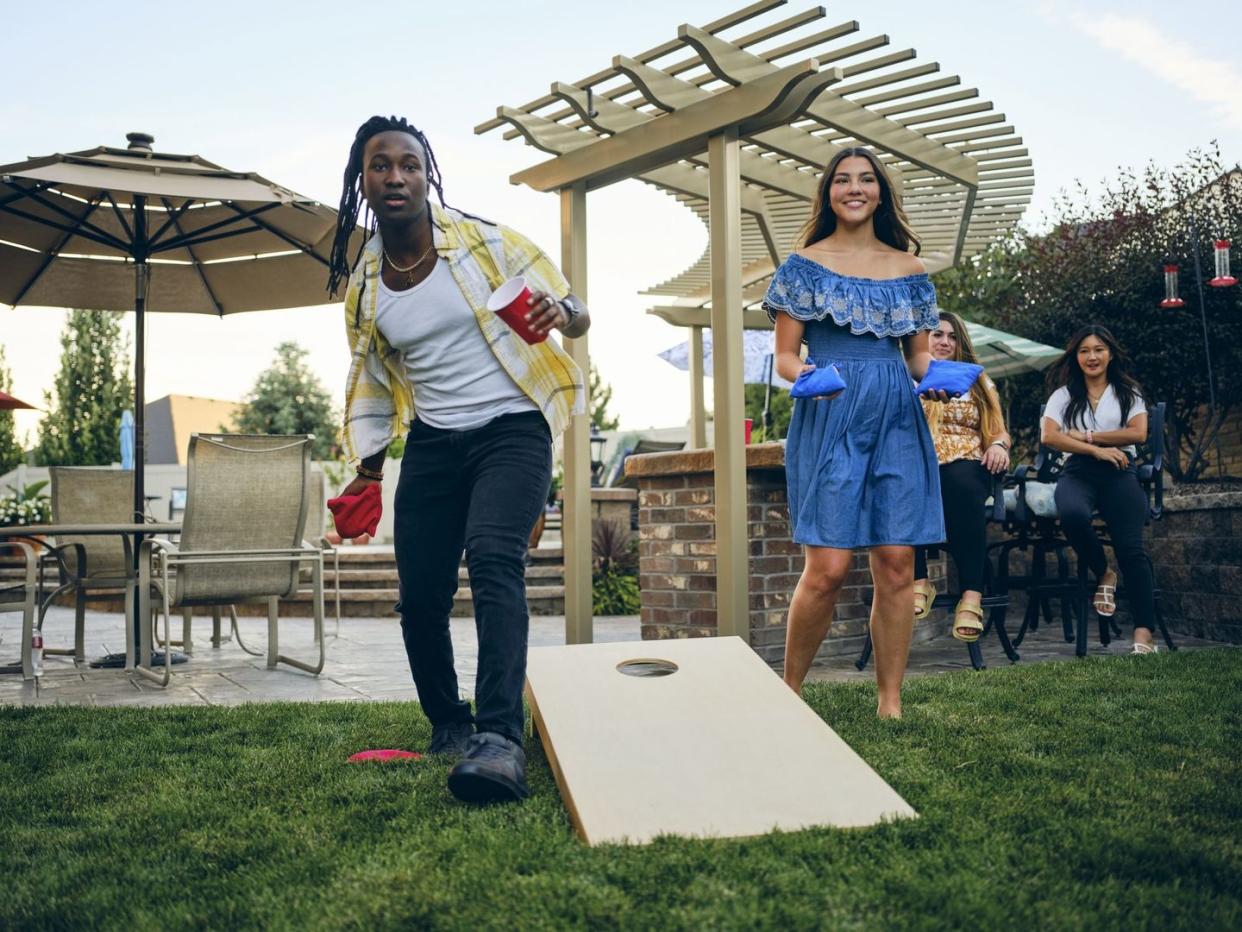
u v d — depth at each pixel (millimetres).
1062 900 1533
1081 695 3449
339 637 6852
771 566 5121
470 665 5004
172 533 4887
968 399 4551
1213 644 5383
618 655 2586
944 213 6707
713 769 2066
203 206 5922
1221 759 2473
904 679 3922
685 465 5254
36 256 6121
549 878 1639
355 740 2916
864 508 2975
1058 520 5227
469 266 2443
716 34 4145
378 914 1524
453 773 2084
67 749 2850
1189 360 9391
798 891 1569
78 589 5453
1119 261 10172
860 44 4262
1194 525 5715
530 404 2463
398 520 2562
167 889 1695
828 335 3018
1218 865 1679
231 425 36938
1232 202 9883
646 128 4621
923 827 1874
